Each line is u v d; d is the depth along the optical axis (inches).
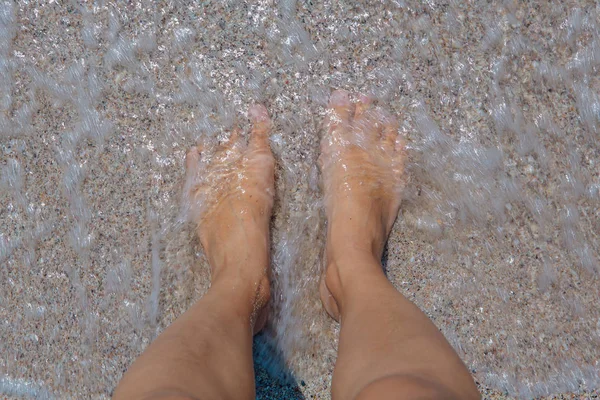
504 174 37.4
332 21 38.0
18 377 36.3
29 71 38.0
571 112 37.6
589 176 37.3
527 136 37.5
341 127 37.6
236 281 34.9
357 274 34.3
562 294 36.7
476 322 36.5
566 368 36.1
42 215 37.4
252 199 36.9
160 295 36.9
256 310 34.9
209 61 37.9
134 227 37.3
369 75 37.8
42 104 37.9
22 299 36.9
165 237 37.2
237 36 38.0
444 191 37.4
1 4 38.1
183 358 30.0
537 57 37.8
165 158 37.6
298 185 37.5
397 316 31.5
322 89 37.8
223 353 31.2
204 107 37.7
